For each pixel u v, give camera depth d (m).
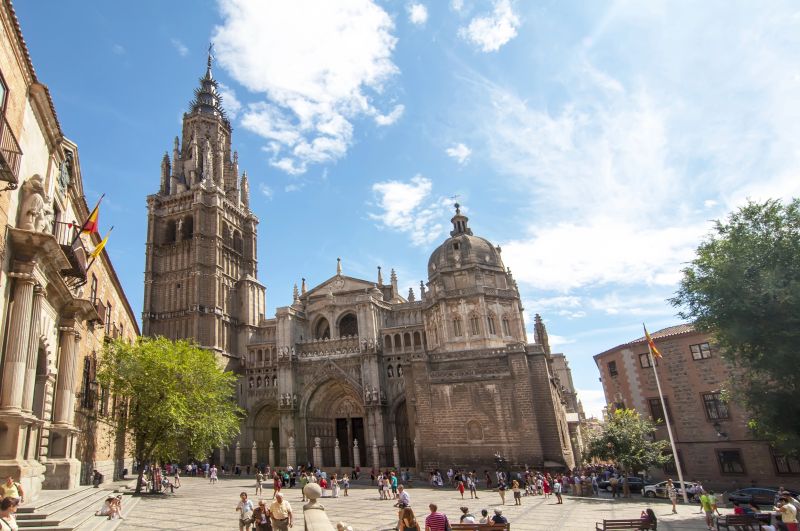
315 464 70.81
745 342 29.72
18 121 21.27
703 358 50.94
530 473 47.03
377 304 81.06
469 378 55.19
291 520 17.53
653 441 52.84
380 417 71.88
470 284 69.06
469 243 72.31
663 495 41.78
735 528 24.27
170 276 88.06
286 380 77.50
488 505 36.47
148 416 38.94
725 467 47.91
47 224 24.86
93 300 36.09
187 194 91.25
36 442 25.89
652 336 56.44
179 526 24.59
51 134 25.41
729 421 48.25
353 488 52.88
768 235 29.83
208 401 43.94
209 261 87.31
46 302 26.02
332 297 85.25
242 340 88.19
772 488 37.69
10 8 19.48
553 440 52.66
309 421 76.69
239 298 91.88
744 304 28.45
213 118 104.88
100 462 40.69
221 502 36.03
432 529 16.95
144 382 39.09
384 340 78.75
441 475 53.03
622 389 57.69
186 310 83.75
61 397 28.88
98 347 38.91
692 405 51.03
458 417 54.44
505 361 56.69
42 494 24.20
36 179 23.02
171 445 41.78
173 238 92.69
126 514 28.62
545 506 35.84
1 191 19.72
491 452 52.41
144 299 86.44
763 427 30.27
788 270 28.12
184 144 102.69
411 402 59.59
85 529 20.06
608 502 38.91
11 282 21.64
